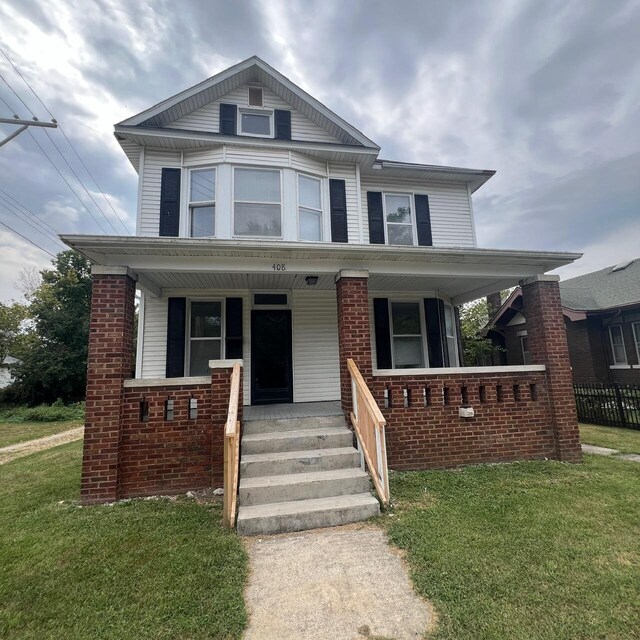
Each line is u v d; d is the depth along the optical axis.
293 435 5.27
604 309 12.82
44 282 22.62
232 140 7.48
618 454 6.76
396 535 3.59
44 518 4.24
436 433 5.86
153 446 5.09
